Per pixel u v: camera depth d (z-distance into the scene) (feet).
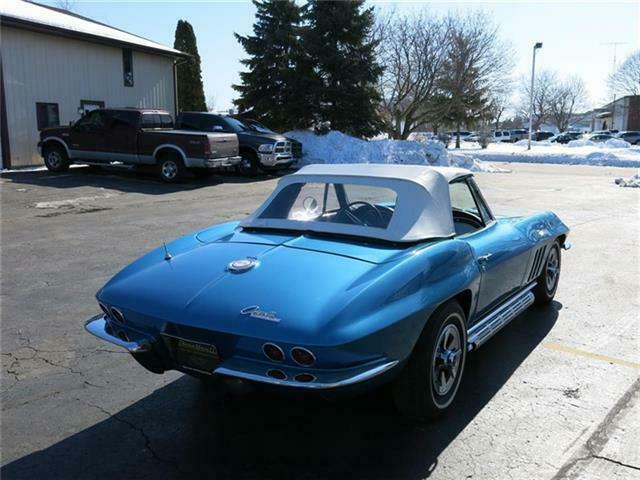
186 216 33.27
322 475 8.80
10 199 38.50
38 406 11.02
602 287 19.33
